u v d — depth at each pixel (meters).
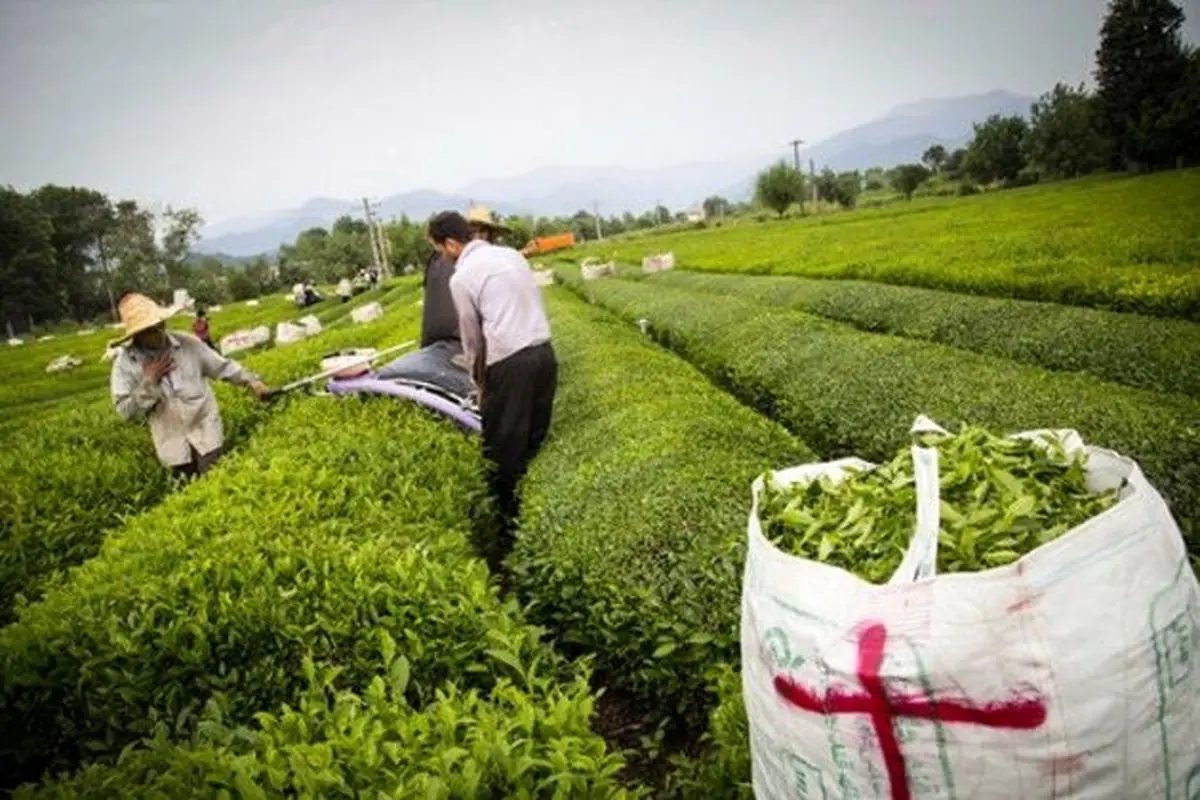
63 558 6.90
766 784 2.24
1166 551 1.88
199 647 3.46
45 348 55.09
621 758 2.54
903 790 1.87
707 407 8.31
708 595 4.13
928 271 20.83
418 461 6.20
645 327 21.38
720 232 81.06
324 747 2.45
